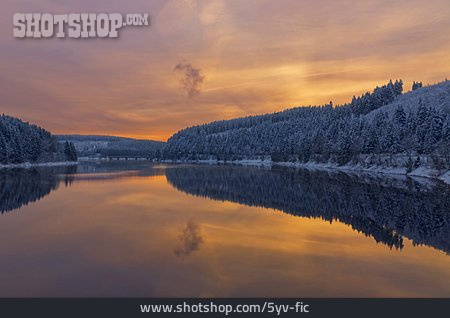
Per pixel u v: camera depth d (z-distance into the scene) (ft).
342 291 51.57
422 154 295.89
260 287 52.60
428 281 55.77
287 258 66.90
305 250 72.79
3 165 393.09
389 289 52.44
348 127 440.45
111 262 63.36
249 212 118.42
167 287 52.21
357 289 52.29
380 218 109.09
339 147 404.57
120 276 56.29
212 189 189.47
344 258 67.62
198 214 113.70
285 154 568.00
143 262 63.41
